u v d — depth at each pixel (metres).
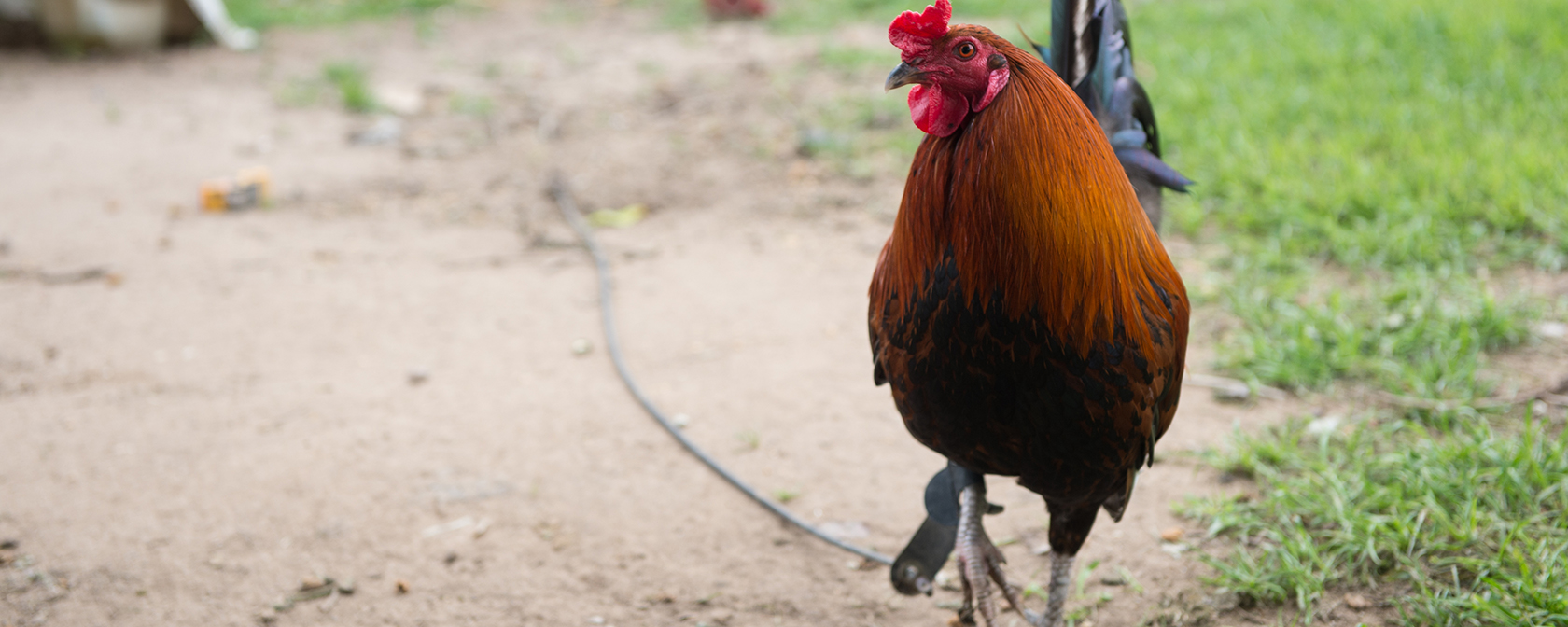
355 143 7.96
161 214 6.62
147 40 10.34
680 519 3.59
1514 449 3.36
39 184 7.08
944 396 2.25
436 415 4.29
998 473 2.47
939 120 2.12
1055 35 2.64
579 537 3.49
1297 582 3.01
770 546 3.44
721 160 7.31
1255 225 5.41
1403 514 3.21
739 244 6.05
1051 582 2.65
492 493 3.75
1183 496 3.51
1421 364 4.09
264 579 3.29
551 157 7.58
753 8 11.24
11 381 4.59
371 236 6.32
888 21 10.76
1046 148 2.04
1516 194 5.02
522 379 4.59
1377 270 4.84
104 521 3.58
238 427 4.20
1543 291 4.51
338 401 4.40
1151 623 2.98
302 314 5.26
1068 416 2.18
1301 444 3.71
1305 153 5.94
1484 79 6.53
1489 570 2.93
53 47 10.26
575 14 12.11
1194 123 6.61
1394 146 5.84
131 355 4.82
